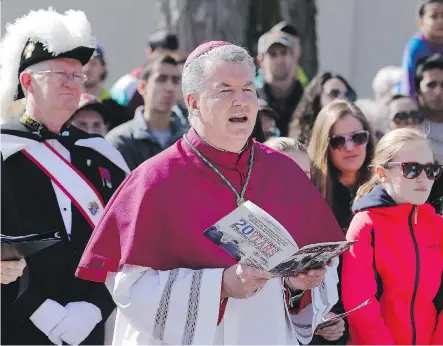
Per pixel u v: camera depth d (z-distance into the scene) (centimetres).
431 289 834
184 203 645
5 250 709
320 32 2112
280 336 657
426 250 838
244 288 607
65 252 807
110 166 862
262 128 1033
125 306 636
